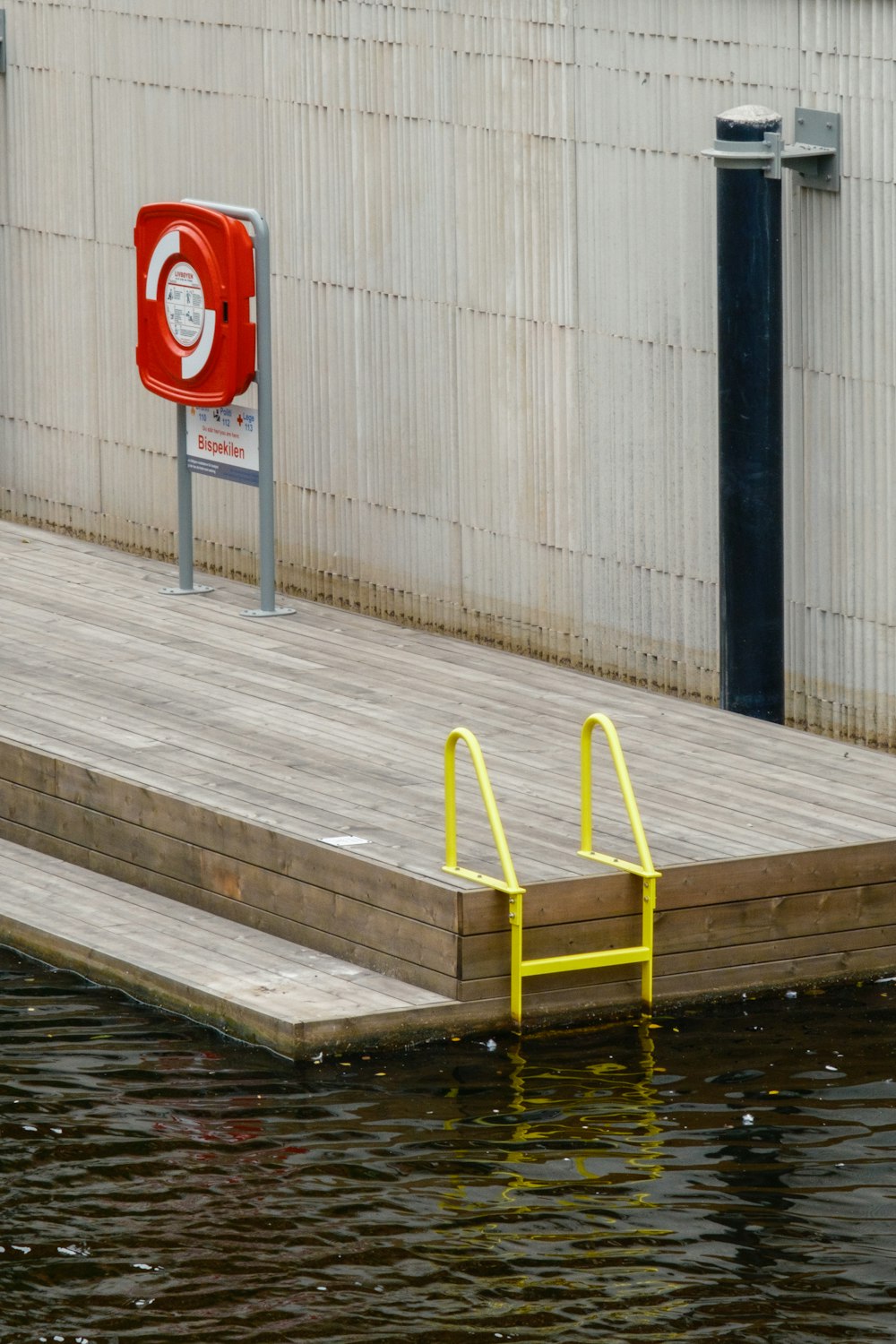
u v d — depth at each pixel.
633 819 15.59
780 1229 12.35
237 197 24.91
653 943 15.62
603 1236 12.28
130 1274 11.85
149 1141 13.52
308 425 24.58
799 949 16.11
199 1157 13.30
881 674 19.33
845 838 16.36
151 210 22.98
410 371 23.23
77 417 27.78
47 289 27.84
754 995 15.99
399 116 22.75
